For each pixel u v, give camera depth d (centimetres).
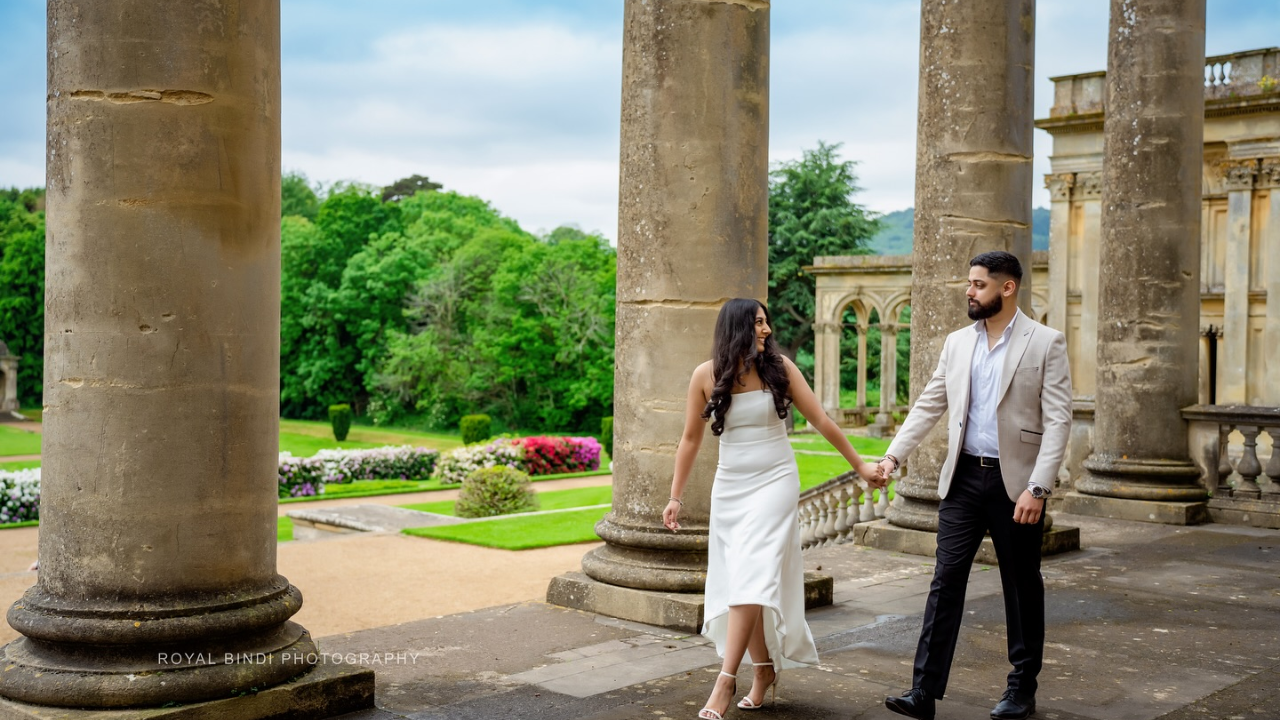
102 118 469
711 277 752
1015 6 1016
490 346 6181
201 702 472
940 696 509
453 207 7762
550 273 6109
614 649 656
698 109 747
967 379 530
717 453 759
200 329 482
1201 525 1214
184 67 474
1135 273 1266
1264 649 658
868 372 6350
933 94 1033
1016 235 1020
